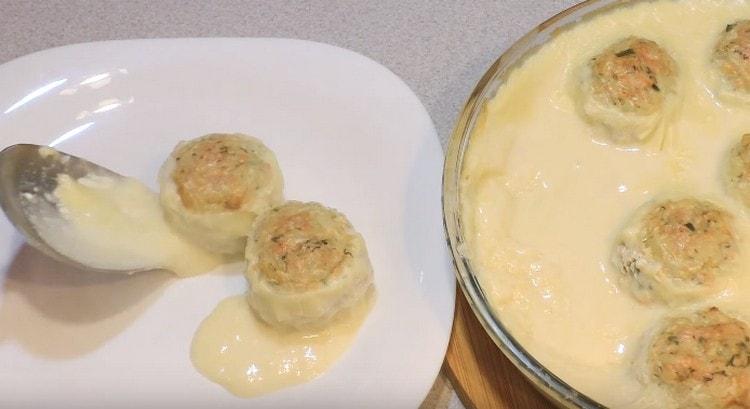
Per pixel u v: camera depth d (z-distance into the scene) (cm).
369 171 44
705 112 41
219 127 47
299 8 53
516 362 34
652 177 40
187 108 47
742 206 38
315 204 41
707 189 39
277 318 39
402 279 41
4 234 44
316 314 38
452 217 38
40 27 53
